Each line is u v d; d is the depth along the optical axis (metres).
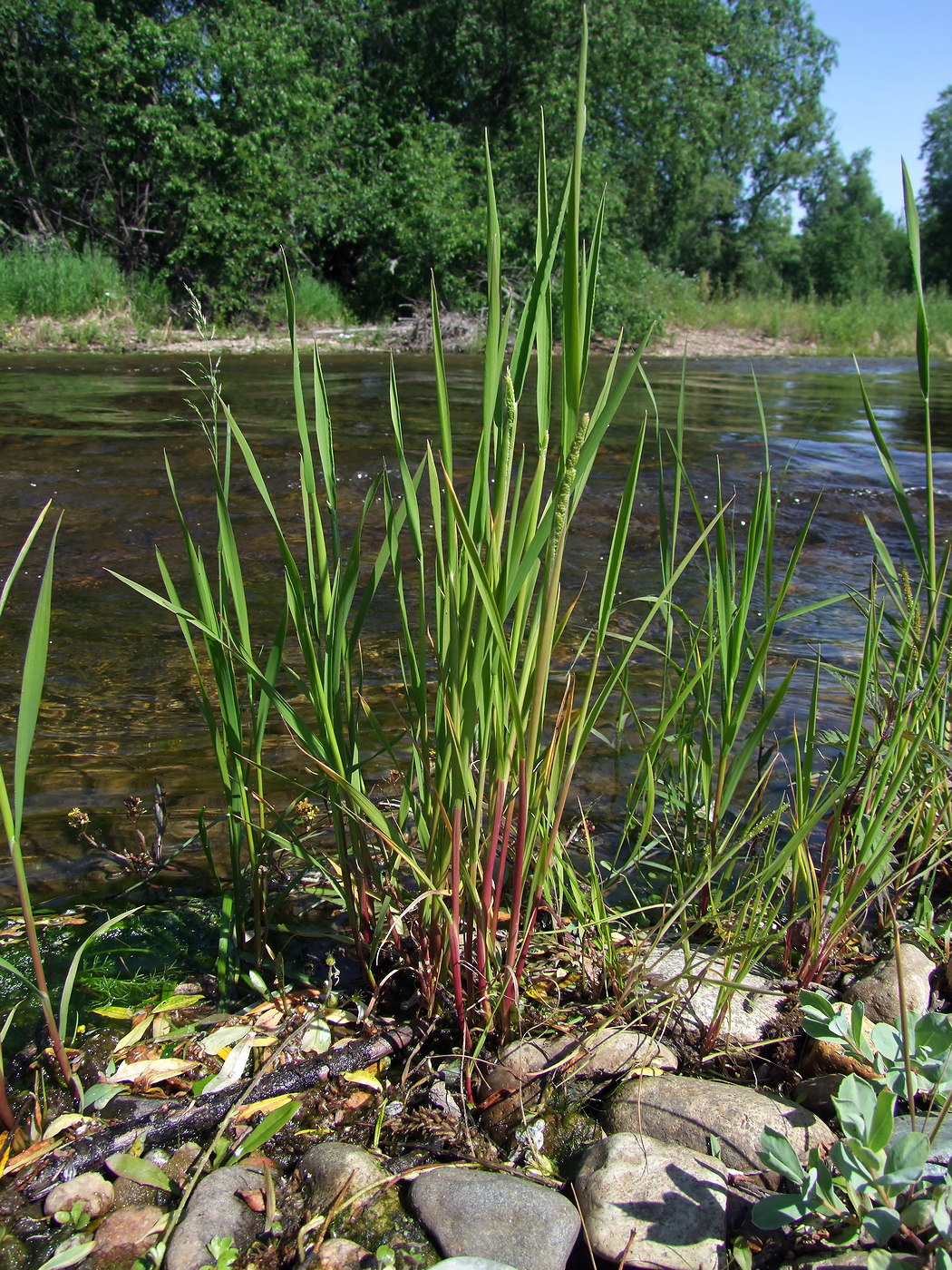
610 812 2.14
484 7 19.47
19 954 1.68
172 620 3.43
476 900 1.40
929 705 1.70
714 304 22.45
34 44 15.83
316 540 1.43
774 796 2.18
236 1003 1.57
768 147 37.31
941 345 20.45
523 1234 1.14
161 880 1.91
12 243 16.66
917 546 1.55
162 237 16.69
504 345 1.13
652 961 1.64
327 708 1.45
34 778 2.28
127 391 8.62
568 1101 1.38
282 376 10.22
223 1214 1.18
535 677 1.21
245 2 17.02
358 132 19.00
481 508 1.19
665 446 7.03
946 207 40.81
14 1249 1.16
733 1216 1.19
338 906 1.83
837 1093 1.36
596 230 1.06
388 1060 1.47
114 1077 1.41
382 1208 1.21
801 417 8.92
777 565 4.39
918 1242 1.07
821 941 1.66
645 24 21.44
